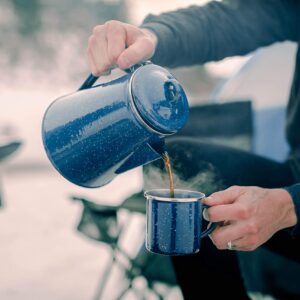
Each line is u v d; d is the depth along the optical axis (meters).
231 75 2.35
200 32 1.35
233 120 1.62
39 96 7.08
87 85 1.07
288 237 1.09
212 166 1.18
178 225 0.87
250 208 0.88
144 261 1.47
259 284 1.66
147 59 1.04
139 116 0.90
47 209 3.63
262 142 1.90
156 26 1.25
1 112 6.48
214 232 0.92
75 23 12.80
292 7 1.44
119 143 0.94
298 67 1.37
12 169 5.48
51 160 1.04
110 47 1.01
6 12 12.55
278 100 1.99
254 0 1.44
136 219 2.73
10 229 3.08
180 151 1.15
